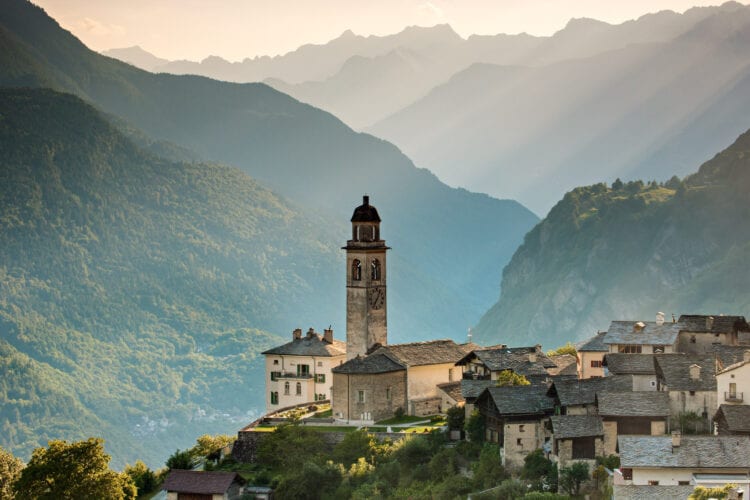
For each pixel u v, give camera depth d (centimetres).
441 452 19400
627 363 18912
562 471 16675
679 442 14875
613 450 16875
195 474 19712
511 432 18025
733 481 14038
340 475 19775
